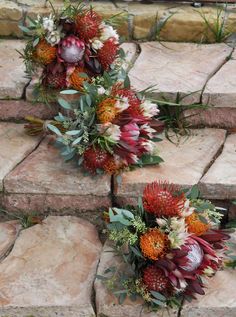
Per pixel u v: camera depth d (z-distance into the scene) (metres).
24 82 1.59
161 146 1.53
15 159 1.48
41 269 1.34
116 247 1.32
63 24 1.48
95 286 1.29
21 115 1.61
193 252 1.23
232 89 1.57
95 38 1.49
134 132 1.37
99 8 1.81
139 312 1.26
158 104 1.56
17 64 1.68
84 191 1.42
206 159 1.49
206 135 1.57
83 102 1.37
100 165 1.39
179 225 1.22
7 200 1.45
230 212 1.44
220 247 1.29
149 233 1.23
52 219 1.45
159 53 1.76
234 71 1.66
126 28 1.81
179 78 1.63
